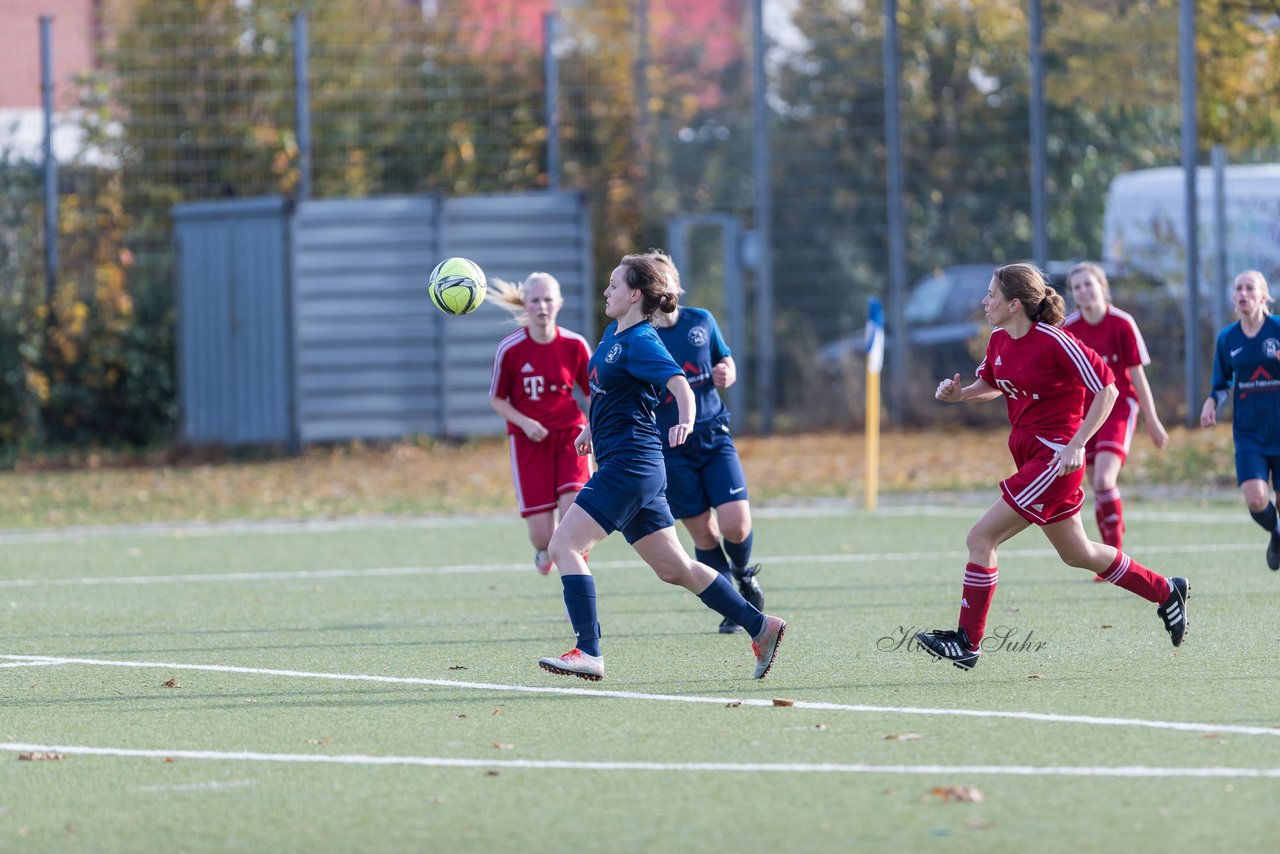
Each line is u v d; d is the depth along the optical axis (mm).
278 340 82750
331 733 24500
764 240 86438
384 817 19578
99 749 23641
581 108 90812
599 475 27141
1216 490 60969
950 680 27750
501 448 83125
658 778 21141
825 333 90812
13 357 83000
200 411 84438
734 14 97188
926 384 85000
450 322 84188
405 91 89438
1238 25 80938
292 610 38531
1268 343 38625
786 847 17891
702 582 27562
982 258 89812
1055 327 27547
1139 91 79375
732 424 86688
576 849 18047
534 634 34312
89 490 70625
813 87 91688
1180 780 20344
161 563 48625
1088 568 28719
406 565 47156
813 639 32500
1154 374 77812
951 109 90188
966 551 47094
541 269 85188
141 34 87500
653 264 26922
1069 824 18500
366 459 80438
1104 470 40344
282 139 88188
